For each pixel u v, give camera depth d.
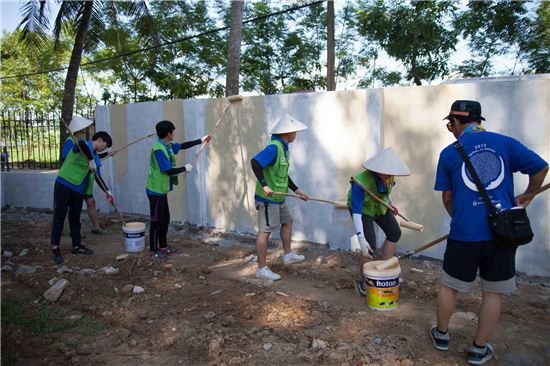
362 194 4.41
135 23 15.13
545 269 5.22
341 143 6.48
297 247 6.75
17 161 11.27
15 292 5.25
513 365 3.45
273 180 5.20
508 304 4.51
